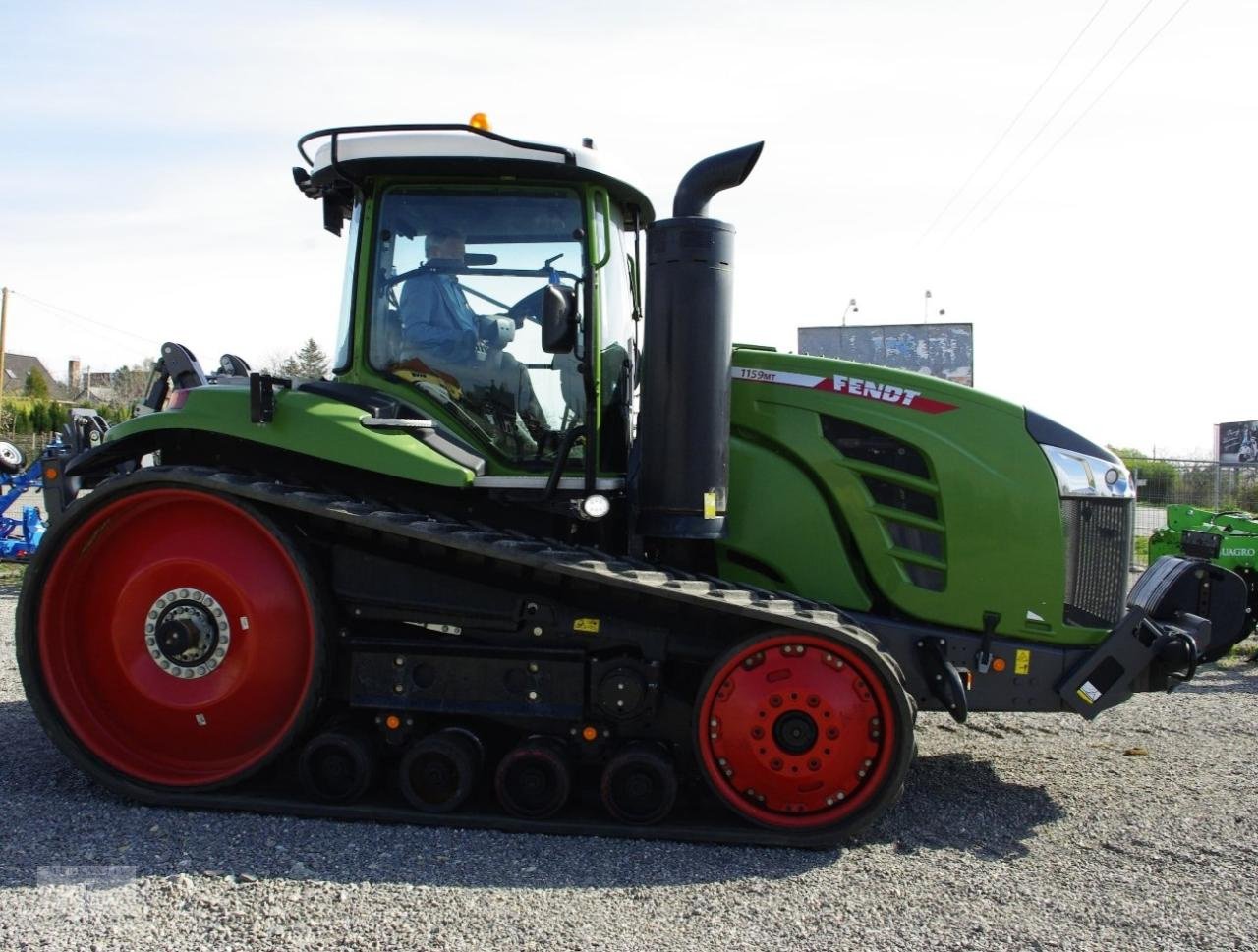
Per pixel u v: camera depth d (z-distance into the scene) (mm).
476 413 4316
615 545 4406
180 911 3104
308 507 3875
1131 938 3080
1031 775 4805
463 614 4082
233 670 4121
